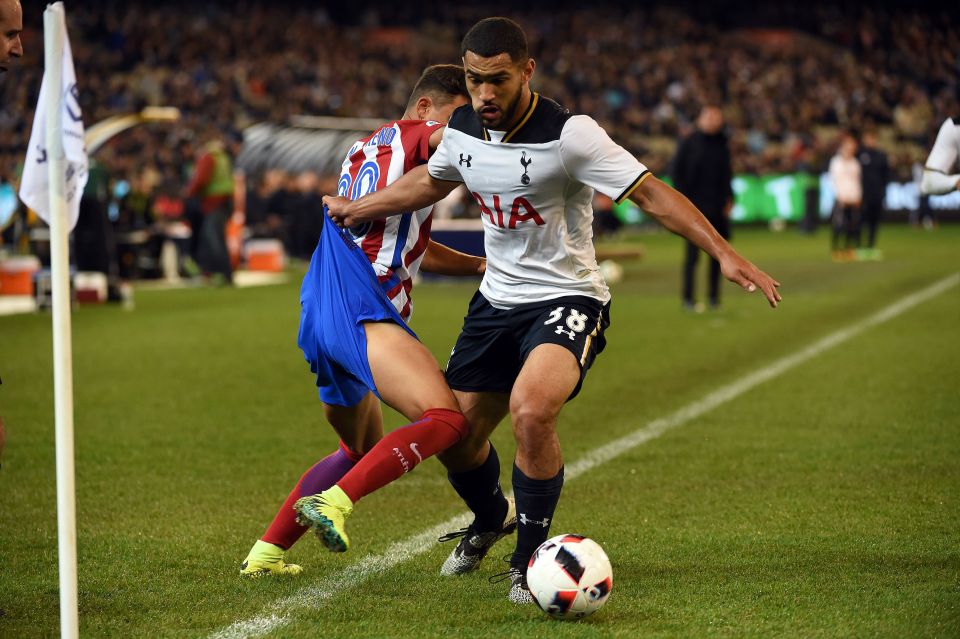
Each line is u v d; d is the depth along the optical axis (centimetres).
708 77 14825
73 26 14000
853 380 3089
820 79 15200
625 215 11181
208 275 6328
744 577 1501
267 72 13650
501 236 1506
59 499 1174
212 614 1391
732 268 1346
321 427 2583
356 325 1484
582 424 2594
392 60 14762
